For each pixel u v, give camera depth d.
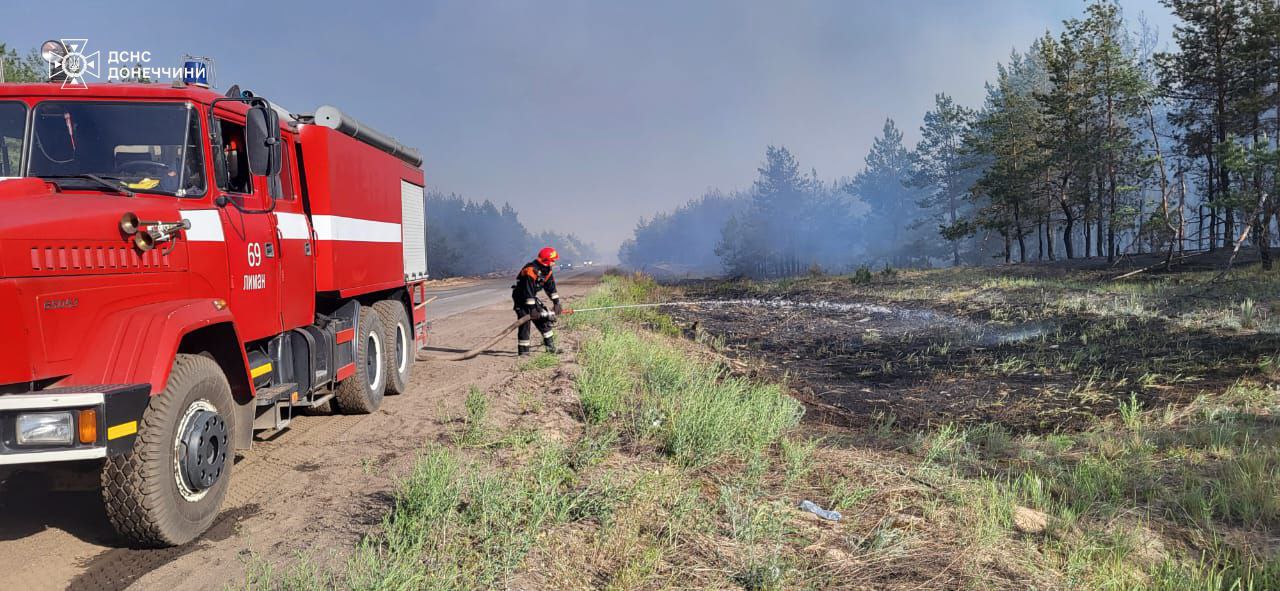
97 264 4.07
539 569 3.88
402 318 9.39
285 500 5.05
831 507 5.25
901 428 8.58
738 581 3.99
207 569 3.94
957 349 14.12
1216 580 4.23
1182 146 33.28
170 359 4.08
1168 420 8.32
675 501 4.88
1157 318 15.61
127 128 4.96
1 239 3.58
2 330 3.58
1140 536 5.09
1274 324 13.55
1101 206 37.78
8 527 4.54
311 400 6.90
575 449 6.16
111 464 3.96
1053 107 37.00
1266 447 6.95
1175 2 31.12
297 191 6.66
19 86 4.84
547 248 11.48
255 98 5.30
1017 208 42.78
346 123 7.40
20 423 3.52
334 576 3.74
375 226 8.42
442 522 4.31
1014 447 7.56
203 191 5.15
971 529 4.89
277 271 6.10
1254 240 30.06
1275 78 29.38
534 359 10.74
